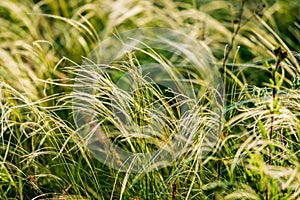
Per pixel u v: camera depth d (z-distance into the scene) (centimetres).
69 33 369
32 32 364
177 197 250
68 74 333
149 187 252
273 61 339
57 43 368
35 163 277
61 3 383
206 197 245
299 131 246
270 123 244
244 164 254
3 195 264
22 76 317
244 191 238
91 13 377
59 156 276
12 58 324
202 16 358
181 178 259
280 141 251
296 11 389
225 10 391
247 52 361
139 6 361
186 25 356
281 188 235
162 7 406
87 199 259
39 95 316
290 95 258
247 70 338
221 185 238
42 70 327
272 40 326
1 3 377
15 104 301
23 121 305
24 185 277
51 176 269
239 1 384
